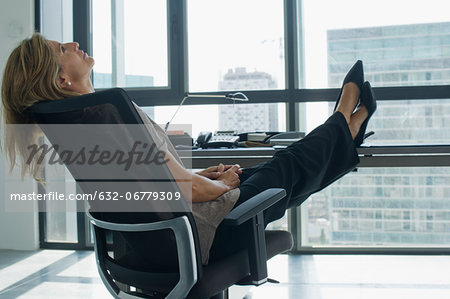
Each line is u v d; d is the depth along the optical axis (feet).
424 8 11.37
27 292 9.06
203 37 12.17
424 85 11.25
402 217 11.60
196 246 3.30
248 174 5.06
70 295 8.84
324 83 11.84
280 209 4.52
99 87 12.69
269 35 11.93
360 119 5.93
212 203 3.86
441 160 5.74
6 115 3.71
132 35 12.47
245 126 12.01
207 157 6.30
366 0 11.61
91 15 12.62
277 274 10.08
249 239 3.53
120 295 3.88
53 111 3.19
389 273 9.97
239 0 12.04
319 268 10.47
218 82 12.12
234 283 3.57
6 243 12.73
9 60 3.62
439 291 8.68
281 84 11.91
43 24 12.71
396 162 5.82
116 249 5.33
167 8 12.21
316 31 11.82
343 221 11.84
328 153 4.97
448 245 11.43
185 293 3.27
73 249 12.66
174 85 12.17
